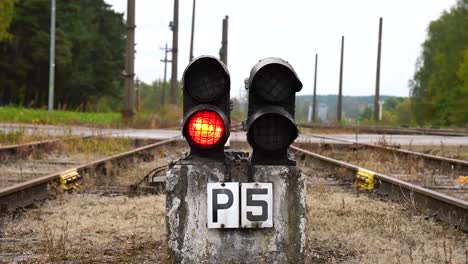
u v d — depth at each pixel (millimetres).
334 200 9570
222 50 54062
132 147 21359
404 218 7977
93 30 100375
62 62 82125
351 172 12602
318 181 12141
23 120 36125
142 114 38844
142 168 14086
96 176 11734
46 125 31531
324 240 6781
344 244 6613
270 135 4973
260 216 4977
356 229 7309
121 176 12352
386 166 15922
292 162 5059
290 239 5039
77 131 25812
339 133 39000
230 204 4965
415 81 104812
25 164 14609
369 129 44344
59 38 82500
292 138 4973
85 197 9508
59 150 18141
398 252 6258
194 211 4984
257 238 5020
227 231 5012
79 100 93500
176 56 50344
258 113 4863
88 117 41625
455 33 93625
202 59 4801
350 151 21078
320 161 15828
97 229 7133
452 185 12125
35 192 9016
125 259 5852
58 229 7098
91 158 16562
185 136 4957
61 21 92000
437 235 7031
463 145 23438
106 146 19531
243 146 22609
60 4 91750
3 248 6199
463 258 6027
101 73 101938
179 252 5004
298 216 5031
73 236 6758
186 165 4973
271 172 4996
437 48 99125
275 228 5027
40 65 82875
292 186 5020
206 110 4863
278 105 4961
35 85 85375
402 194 9508
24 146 16328
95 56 101375
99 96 98812
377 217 8023
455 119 87750
